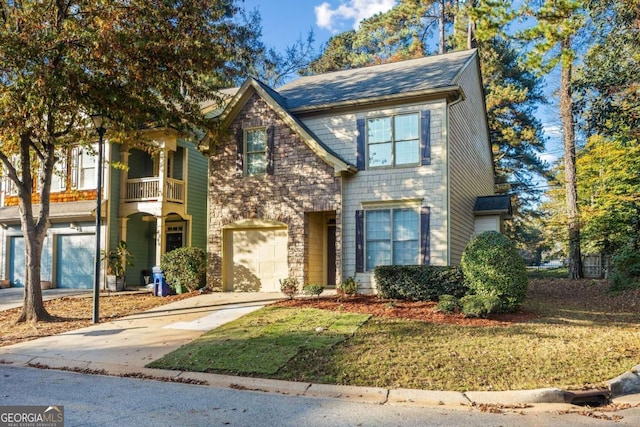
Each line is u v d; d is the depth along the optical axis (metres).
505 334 8.52
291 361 7.36
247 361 7.43
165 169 17.52
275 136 14.88
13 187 19.89
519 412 5.48
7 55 9.42
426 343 8.02
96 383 6.78
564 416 5.34
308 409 5.54
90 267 17.97
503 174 32.22
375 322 9.46
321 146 14.10
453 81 13.67
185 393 6.25
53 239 18.61
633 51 14.05
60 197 18.50
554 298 13.60
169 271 15.27
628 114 14.37
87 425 4.91
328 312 10.49
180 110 14.95
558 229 26.58
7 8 10.50
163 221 17.38
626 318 10.12
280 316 10.34
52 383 6.77
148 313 11.91
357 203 14.13
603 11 13.73
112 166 17.03
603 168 19.75
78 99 10.66
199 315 11.24
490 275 10.40
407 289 11.81
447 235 13.02
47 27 10.31
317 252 15.12
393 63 18.17
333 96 15.43
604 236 18.17
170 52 11.48
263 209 14.81
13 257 19.94
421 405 5.77
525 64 10.28
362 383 6.45
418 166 13.55
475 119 17.92
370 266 13.84
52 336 9.81
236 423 5.00
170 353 8.14
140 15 10.81
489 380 6.40
